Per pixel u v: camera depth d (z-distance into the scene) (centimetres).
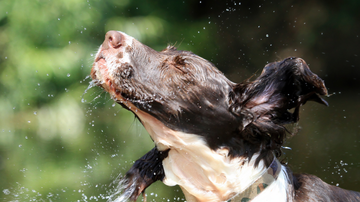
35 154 1206
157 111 546
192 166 562
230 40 2545
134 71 546
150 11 2383
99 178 913
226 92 550
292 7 2570
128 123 1739
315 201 566
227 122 542
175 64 557
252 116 545
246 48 2542
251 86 552
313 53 2561
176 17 2511
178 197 802
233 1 2623
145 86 545
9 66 2014
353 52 2527
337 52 2547
